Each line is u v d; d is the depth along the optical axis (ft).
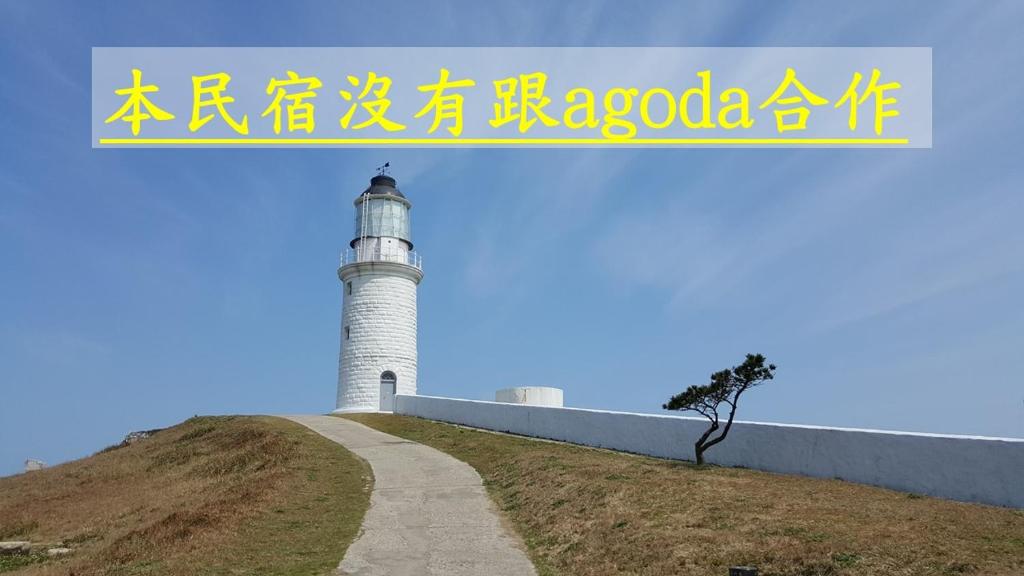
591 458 69.62
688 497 49.11
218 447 93.50
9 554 48.93
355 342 133.59
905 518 41.11
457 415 108.17
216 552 42.34
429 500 58.29
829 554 35.65
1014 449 44.68
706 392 62.49
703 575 35.86
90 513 62.13
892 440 51.98
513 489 60.59
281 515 51.88
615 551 41.06
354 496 59.72
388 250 139.44
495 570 40.19
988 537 36.83
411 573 39.47
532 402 110.01
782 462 60.18
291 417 119.55
